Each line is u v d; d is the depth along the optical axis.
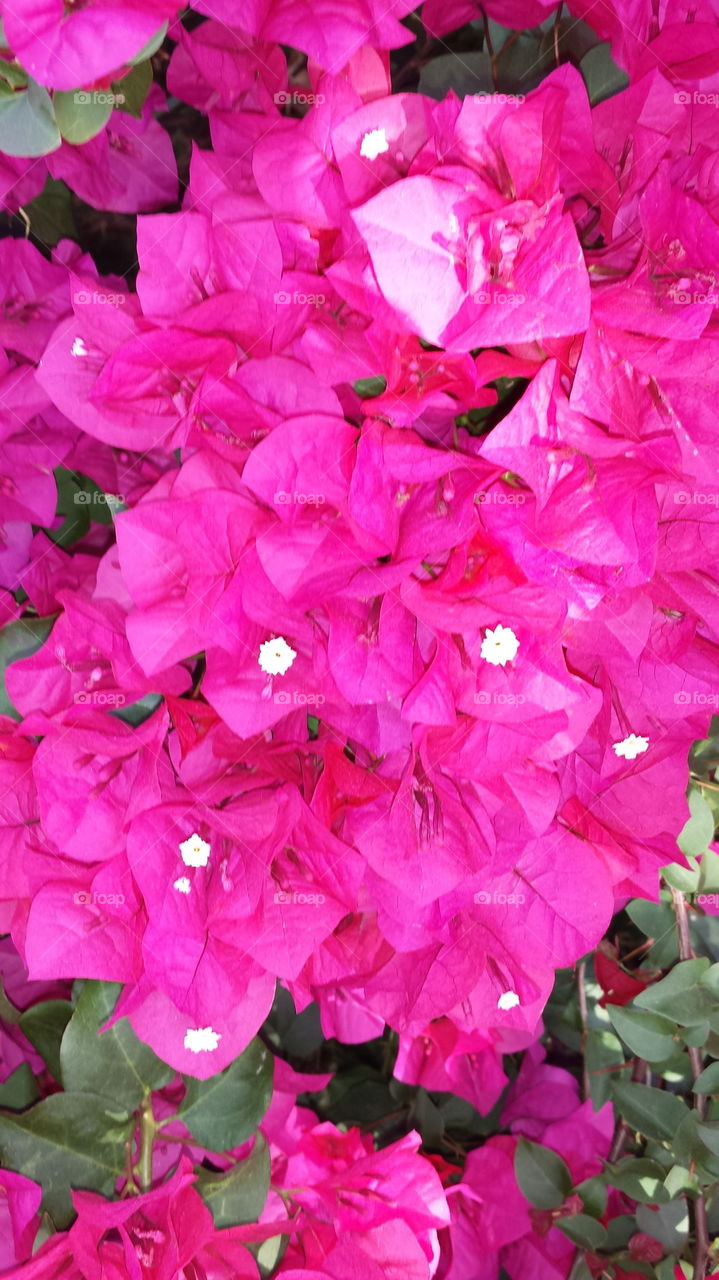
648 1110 0.49
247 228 0.38
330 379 0.37
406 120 0.36
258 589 0.37
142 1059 0.43
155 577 0.37
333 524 0.36
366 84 0.38
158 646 0.37
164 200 0.47
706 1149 0.48
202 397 0.37
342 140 0.36
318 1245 0.46
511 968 0.43
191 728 0.39
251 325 0.38
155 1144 0.46
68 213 0.50
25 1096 0.48
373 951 0.43
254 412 0.37
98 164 0.46
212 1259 0.43
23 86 0.35
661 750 0.42
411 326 0.35
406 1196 0.47
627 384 0.36
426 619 0.36
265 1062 0.44
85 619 0.39
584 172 0.36
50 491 0.45
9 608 0.43
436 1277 0.52
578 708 0.39
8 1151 0.43
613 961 0.52
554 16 0.42
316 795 0.39
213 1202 0.43
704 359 0.35
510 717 0.37
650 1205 0.49
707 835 0.47
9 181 0.46
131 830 0.39
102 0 0.34
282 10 0.37
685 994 0.47
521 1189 0.50
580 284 0.33
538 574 0.36
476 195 0.34
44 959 0.39
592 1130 0.54
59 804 0.39
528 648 0.37
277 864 0.40
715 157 0.38
